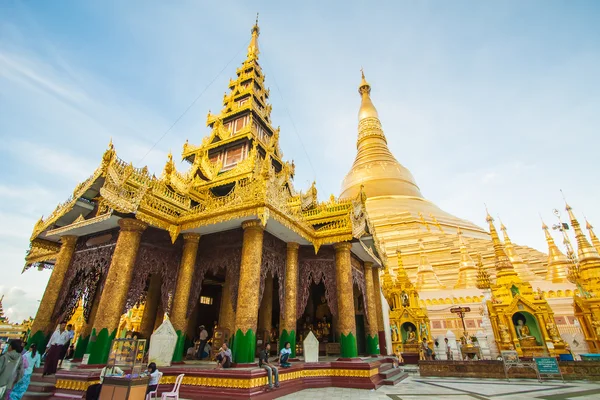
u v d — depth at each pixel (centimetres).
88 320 1543
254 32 3094
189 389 1077
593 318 2208
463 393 1226
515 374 1695
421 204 5053
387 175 5459
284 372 1230
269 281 1938
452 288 3262
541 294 2278
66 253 1545
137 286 1323
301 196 1888
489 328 2353
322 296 2266
